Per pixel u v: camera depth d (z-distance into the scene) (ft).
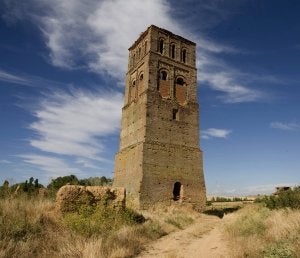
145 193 99.35
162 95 118.62
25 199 51.44
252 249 34.24
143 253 40.60
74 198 52.85
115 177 121.60
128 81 134.92
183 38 134.62
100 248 36.63
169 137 113.09
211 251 40.81
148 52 120.37
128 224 55.88
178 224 71.36
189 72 130.82
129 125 122.31
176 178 108.78
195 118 124.06
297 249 29.30
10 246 32.17
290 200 64.54
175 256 37.96
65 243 37.32
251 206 102.63
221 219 94.27
